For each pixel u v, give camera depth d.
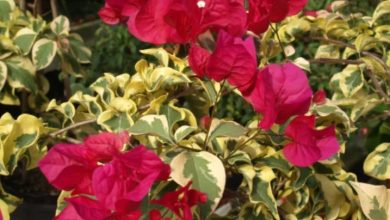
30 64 0.95
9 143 0.77
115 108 0.79
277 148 0.77
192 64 0.71
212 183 0.68
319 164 0.78
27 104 1.01
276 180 0.79
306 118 0.71
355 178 0.80
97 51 1.70
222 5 0.72
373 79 0.91
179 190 0.66
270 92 0.68
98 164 0.67
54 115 0.97
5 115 0.80
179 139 0.72
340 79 0.92
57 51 1.01
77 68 1.03
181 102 0.93
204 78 0.77
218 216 0.78
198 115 0.84
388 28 0.97
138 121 0.73
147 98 0.82
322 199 0.78
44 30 1.01
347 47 0.96
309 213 0.79
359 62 0.92
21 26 1.01
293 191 0.78
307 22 0.97
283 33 0.96
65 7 1.80
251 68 0.69
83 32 2.25
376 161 0.84
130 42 1.67
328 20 0.98
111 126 0.78
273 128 0.76
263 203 0.73
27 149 0.79
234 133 0.72
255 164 0.75
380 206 0.74
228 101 1.43
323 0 1.60
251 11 0.75
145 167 0.65
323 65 1.48
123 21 0.81
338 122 0.82
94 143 0.68
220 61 0.69
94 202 0.65
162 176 0.67
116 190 0.65
